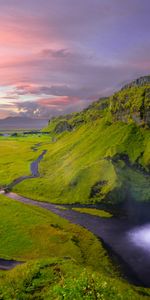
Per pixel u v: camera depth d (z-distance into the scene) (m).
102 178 180.75
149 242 111.62
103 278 51.16
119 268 91.38
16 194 183.75
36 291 43.00
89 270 53.16
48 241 107.69
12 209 146.12
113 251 103.69
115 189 168.12
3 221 128.38
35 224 125.06
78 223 133.12
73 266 51.97
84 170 191.62
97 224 132.12
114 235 118.94
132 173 190.88
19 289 43.72
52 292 40.03
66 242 106.50
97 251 101.56
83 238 113.19
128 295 43.62
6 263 89.44
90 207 158.38
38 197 177.38
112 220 138.25
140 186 175.00
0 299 40.31
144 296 51.53
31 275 48.06
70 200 169.75
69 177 192.38
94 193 172.12
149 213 148.50
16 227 121.56
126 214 147.00
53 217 138.88
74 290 28.42
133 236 118.00
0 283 46.56
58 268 50.44
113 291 39.19
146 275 87.19
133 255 100.44
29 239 109.94
